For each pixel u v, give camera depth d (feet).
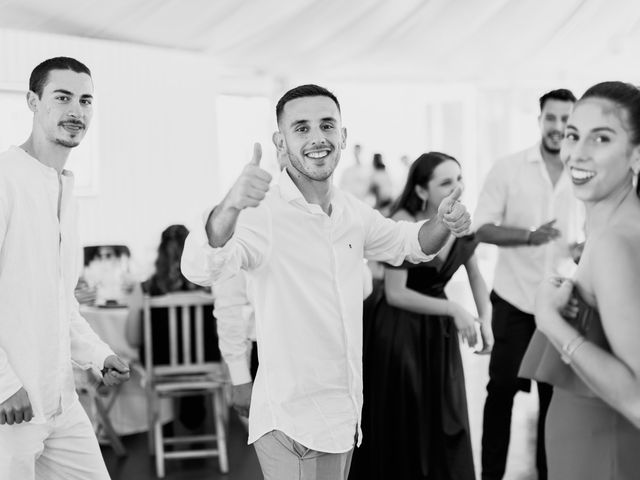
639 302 5.51
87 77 8.27
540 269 12.58
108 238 23.25
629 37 28.91
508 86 33.86
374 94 33.22
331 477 7.20
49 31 21.34
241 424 17.44
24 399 7.64
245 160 30.12
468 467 11.43
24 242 7.91
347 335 7.19
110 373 8.94
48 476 8.46
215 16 22.50
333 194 7.48
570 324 5.95
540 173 13.08
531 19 26.91
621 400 5.54
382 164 35.47
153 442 15.53
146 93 23.95
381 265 11.93
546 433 6.39
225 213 5.73
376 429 11.37
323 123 7.03
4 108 20.61
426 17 25.63
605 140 5.73
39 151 8.21
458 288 32.42
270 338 7.06
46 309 8.05
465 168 35.17
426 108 36.81
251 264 6.95
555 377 6.17
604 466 5.99
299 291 7.02
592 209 5.92
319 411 7.10
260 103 29.94
